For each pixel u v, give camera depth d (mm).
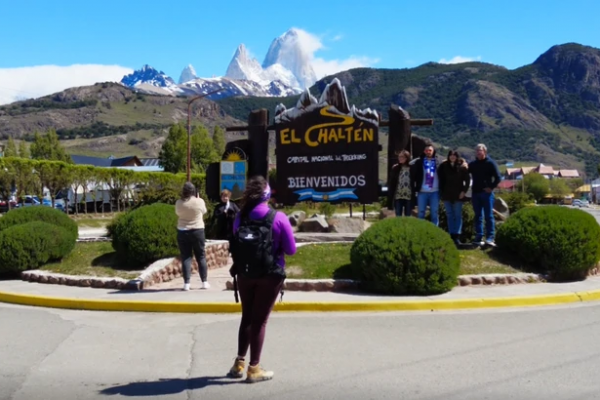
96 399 5652
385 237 10414
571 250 11297
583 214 11828
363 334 7871
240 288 5832
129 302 9906
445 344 7320
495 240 12383
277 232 5730
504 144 181375
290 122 17156
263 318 5867
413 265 10102
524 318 8773
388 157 16078
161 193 19875
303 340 7594
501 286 10953
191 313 9586
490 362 6555
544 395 5520
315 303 9453
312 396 5594
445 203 12797
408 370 6312
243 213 5801
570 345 7219
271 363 6629
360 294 10344
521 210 12336
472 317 8883
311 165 16953
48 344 7715
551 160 173250
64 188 43156
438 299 9742
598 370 6230
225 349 7281
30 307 10477
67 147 189625
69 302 10305
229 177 17766
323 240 15875
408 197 13219
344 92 16703
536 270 11680
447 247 10320
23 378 6328
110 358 7027
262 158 17656
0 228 14344
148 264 12594
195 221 10977
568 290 10516
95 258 13336
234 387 5879
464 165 12547
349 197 16672
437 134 191625
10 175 38000
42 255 12906
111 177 45938
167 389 5887
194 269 12906
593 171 170250
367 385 5867
